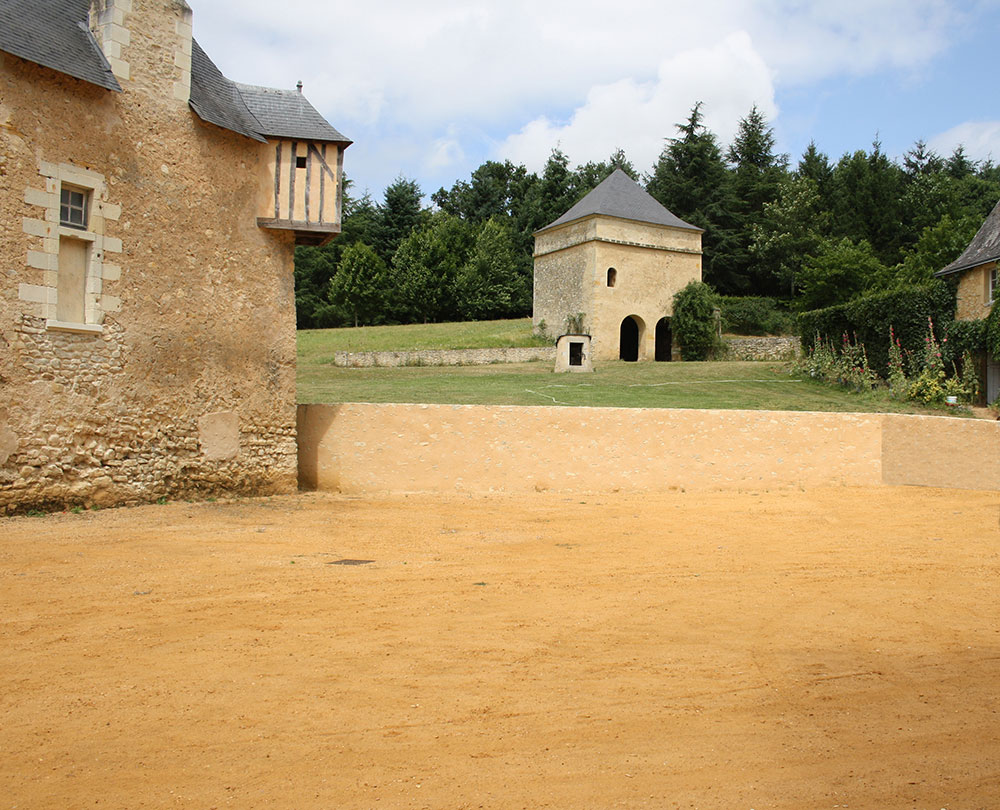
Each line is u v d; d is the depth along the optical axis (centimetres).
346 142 1384
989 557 909
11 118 1023
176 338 1216
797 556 912
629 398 2255
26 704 468
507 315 6406
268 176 1345
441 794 371
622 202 3981
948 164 6462
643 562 873
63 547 866
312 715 457
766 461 1492
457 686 502
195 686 497
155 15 1199
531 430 1448
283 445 1362
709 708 471
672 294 4019
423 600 699
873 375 2567
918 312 2511
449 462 1430
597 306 3800
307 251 6694
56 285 1069
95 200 1116
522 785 379
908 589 759
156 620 625
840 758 407
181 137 1227
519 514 1201
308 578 769
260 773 391
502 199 7838
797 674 529
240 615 643
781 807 358
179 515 1107
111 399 1132
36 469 1048
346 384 2623
